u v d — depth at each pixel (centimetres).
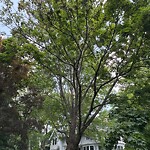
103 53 1065
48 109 1717
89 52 1101
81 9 972
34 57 1077
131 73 1074
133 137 977
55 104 1669
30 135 2694
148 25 889
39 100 1756
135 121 981
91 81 1195
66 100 1448
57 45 1077
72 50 1087
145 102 1017
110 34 1002
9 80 1525
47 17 1004
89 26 1002
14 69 1481
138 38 1005
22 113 1909
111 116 1046
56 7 976
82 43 1066
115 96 1080
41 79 1473
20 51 1084
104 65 1101
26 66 1470
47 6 1013
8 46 1077
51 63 1130
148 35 927
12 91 1598
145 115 987
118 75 1088
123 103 1044
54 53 1104
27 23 1088
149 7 870
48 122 2178
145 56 1022
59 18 985
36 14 1049
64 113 1505
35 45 1092
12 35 1098
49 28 1047
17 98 1831
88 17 990
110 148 1020
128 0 937
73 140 1144
